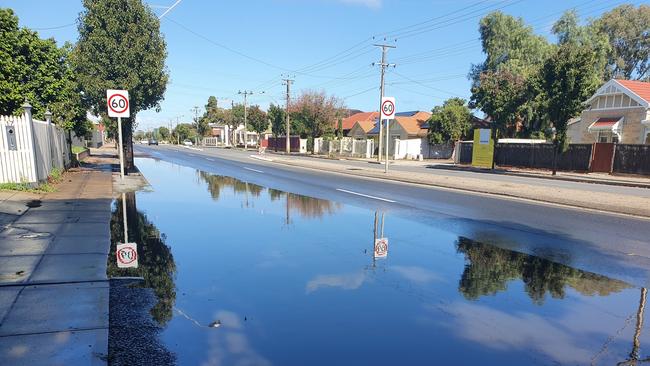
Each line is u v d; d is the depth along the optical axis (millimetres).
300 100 61281
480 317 4445
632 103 29547
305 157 48312
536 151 29953
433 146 48656
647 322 4379
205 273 5680
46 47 17938
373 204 12102
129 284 5191
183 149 64438
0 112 16062
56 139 16750
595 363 3557
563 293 5184
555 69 24438
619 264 6477
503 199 13727
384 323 4254
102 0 16141
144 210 10523
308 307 4609
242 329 4062
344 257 6566
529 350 3768
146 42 16812
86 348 3611
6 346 3590
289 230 8469
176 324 4125
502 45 46625
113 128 28922
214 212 10422
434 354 3676
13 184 11867
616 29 47906
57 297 4676
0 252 6324
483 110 39250
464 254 6883
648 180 22641
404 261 6426
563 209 11836
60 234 7551
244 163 31641
